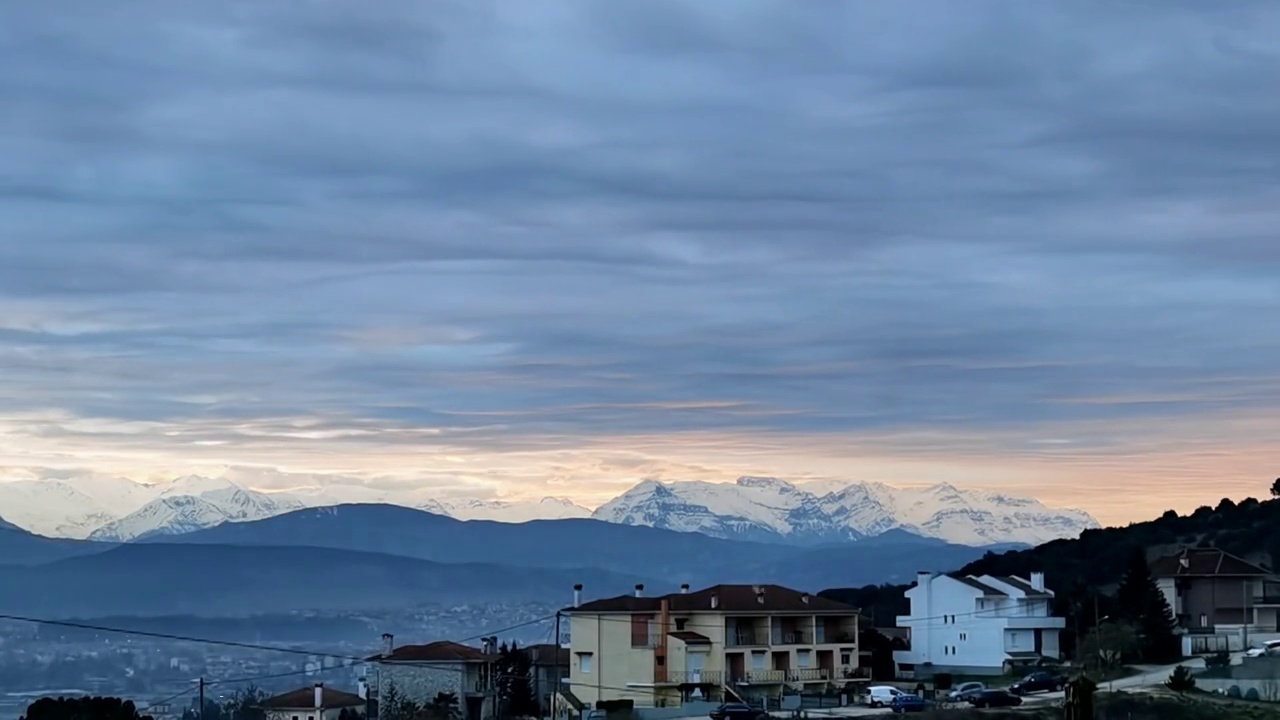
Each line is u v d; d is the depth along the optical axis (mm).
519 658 129375
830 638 128375
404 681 125000
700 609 123938
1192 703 98750
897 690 115250
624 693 122500
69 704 93250
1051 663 133375
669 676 121250
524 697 126312
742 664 123312
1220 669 111875
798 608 126812
